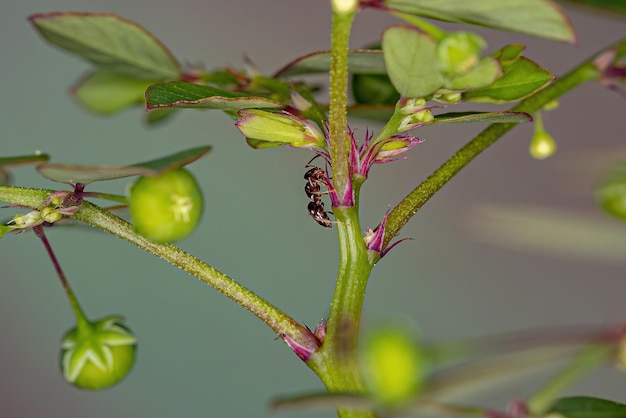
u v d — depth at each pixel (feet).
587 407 0.18
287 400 0.16
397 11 0.17
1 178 0.18
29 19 0.19
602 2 0.18
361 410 0.18
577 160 0.17
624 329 0.15
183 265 0.19
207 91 0.19
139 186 0.18
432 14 0.17
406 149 0.19
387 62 0.17
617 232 0.17
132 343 0.19
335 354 0.18
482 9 0.17
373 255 0.19
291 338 0.18
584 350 0.15
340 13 0.17
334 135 0.18
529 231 0.17
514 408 0.16
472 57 0.17
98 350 0.19
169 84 0.19
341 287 0.18
